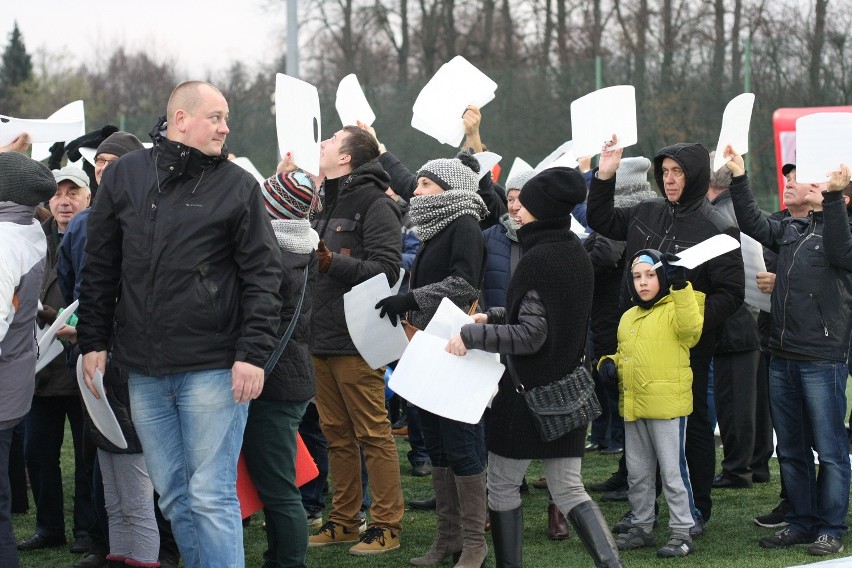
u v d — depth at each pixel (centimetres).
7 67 4725
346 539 540
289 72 1397
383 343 485
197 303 383
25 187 420
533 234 417
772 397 534
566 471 420
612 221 546
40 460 535
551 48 2828
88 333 400
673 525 512
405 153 1712
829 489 516
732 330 639
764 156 1622
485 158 572
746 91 1605
